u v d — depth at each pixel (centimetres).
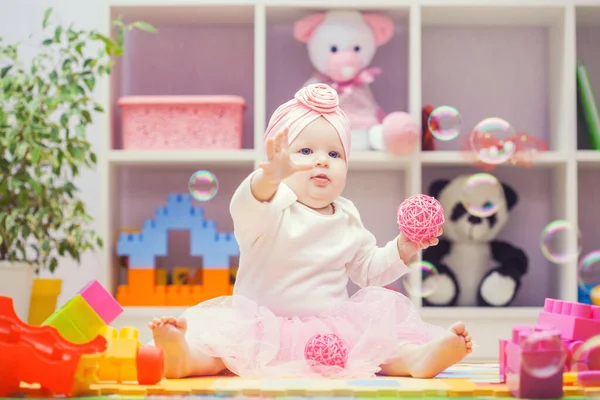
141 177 233
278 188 129
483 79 238
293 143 132
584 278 220
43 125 183
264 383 100
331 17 215
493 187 216
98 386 93
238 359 110
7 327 91
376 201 233
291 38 236
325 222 129
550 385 88
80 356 88
